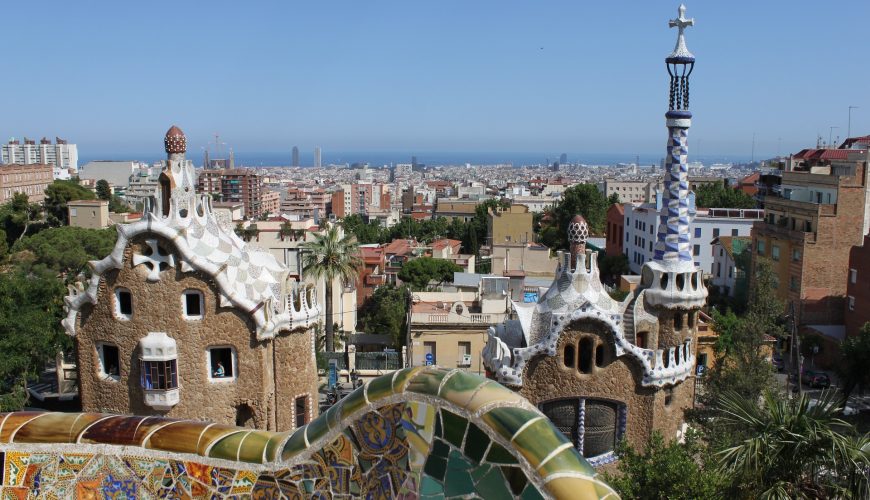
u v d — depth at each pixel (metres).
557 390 33.19
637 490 21.59
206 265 32.03
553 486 7.66
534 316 34.56
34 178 173.75
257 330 32.84
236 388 33.28
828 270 72.94
